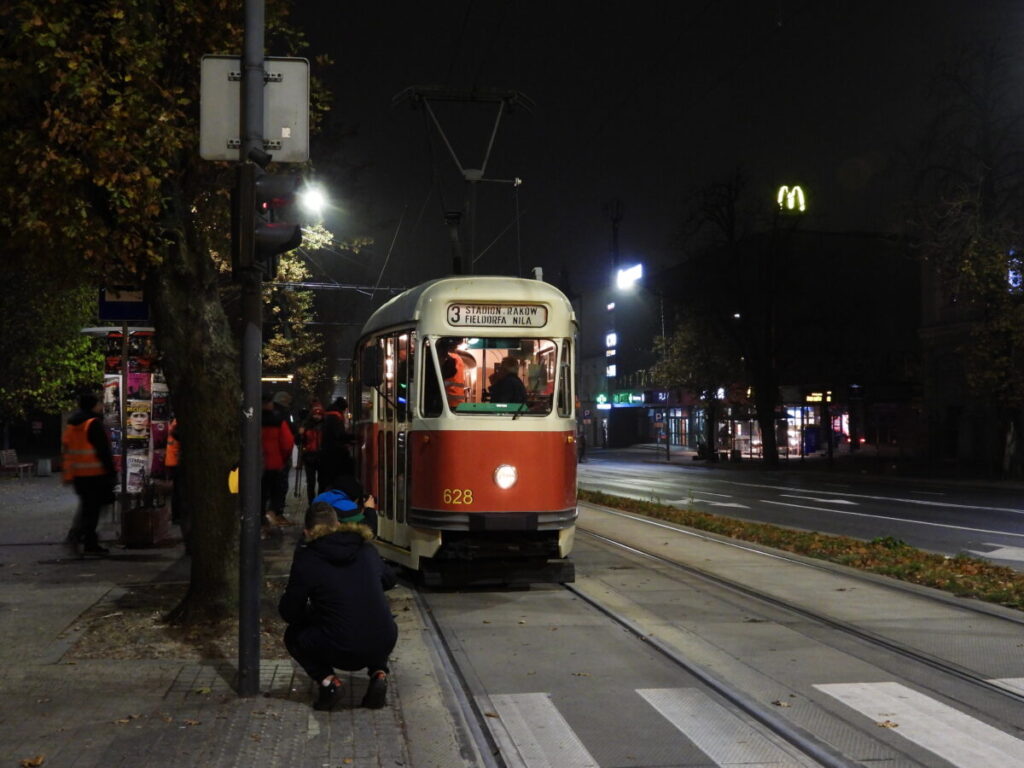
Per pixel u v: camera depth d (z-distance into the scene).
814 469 41.84
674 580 10.59
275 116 6.44
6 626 7.79
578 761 5.05
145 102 7.46
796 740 5.33
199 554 7.88
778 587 10.04
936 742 5.30
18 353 27.98
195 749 5.02
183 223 8.11
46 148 7.12
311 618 5.87
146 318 12.52
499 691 6.36
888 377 52.84
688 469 45.06
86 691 6.05
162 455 17.23
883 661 7.06
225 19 8.29
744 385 49.69
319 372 47.00
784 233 46.12
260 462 6.10
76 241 7.46
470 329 10.04
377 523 11.29
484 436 9.82
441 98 19.83
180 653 6.97
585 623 8.48
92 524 11.80
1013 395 30.39
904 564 11.16
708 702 6.10
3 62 7.05
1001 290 28.94
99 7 7.43
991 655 7.18
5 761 4.80
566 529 10.14
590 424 83.44
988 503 22.09
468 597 9.74
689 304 48.53
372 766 4.82
